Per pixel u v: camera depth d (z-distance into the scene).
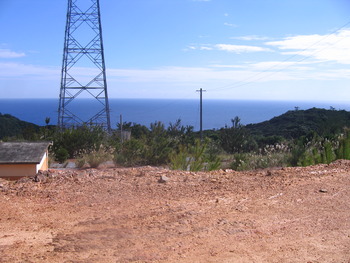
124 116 146.75
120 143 25.19
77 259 4.57
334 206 7.11
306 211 6.80
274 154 18.98
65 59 32.78
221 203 7.15
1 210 6.41
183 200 7.30
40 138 26.73
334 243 5.43
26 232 5.46
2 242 5.03
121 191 7.80
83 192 7.64
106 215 6.31
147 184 8.40
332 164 11.32
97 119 33.69
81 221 6.00
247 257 4.87
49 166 20.81
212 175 9.60
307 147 18.08
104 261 4.55
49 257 4.59
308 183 8.77
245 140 30.83
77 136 25.59
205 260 4.72
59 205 6.81
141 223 5.95
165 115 151.50
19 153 13.89
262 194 7.83
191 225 5.92
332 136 19.34
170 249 5.00
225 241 5.36
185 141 29.66
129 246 5.05
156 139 25.67
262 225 6.05
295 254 5.02
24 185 8.03
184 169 13.22
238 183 8.73
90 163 20.58
